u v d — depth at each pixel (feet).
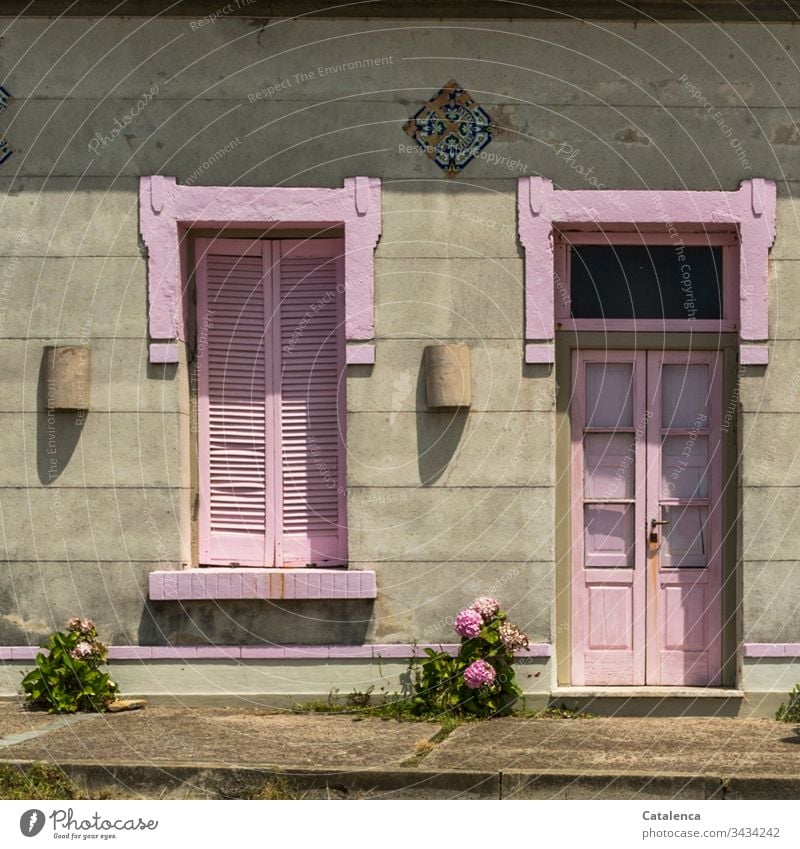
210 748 26.18
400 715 29.91
